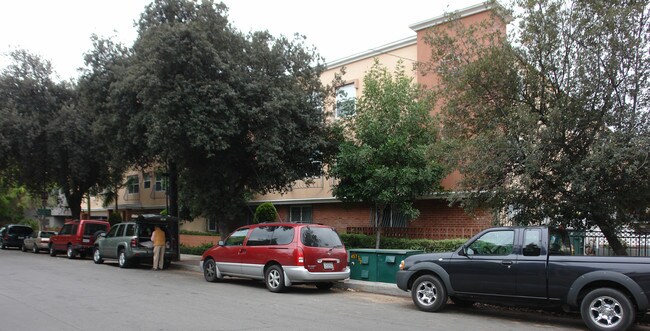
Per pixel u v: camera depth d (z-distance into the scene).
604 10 9.47
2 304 9.71
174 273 16.67
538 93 10.34
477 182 10.30
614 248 10.31
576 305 8.23
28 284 12.84
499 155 9.86
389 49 20.45
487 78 10.45
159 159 20.20
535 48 10.15
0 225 49.88
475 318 9.23
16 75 25.00
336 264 12.24
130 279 14.46
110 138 18.48
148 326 7.79
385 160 16.09
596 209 9.77
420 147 15.24
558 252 8.91
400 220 19.89
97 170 27.44
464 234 16.95
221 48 15.26
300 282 12.12
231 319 8.51
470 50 11.12
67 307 9.43
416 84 16.39
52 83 25.56
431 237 17.97
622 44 9.29
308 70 17.25
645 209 9.96
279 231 12.61
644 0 9.30
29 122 23.89
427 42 11.73
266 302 10.56
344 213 22.70
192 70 14.40
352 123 17.23
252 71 15.74
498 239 9.28
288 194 24.66
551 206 10.20
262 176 16.64
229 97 14.52
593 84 9.50
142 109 16.09
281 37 17.05
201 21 14.94
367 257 13.14
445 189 17.30
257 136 15.48
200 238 28.16
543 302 8.58
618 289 7.99
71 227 23.58
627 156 8.58
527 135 9.66
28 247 28.41
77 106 25.00
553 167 9.62
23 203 49.56
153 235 17.89
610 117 9.38
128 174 38.00
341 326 8.12
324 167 19.61
